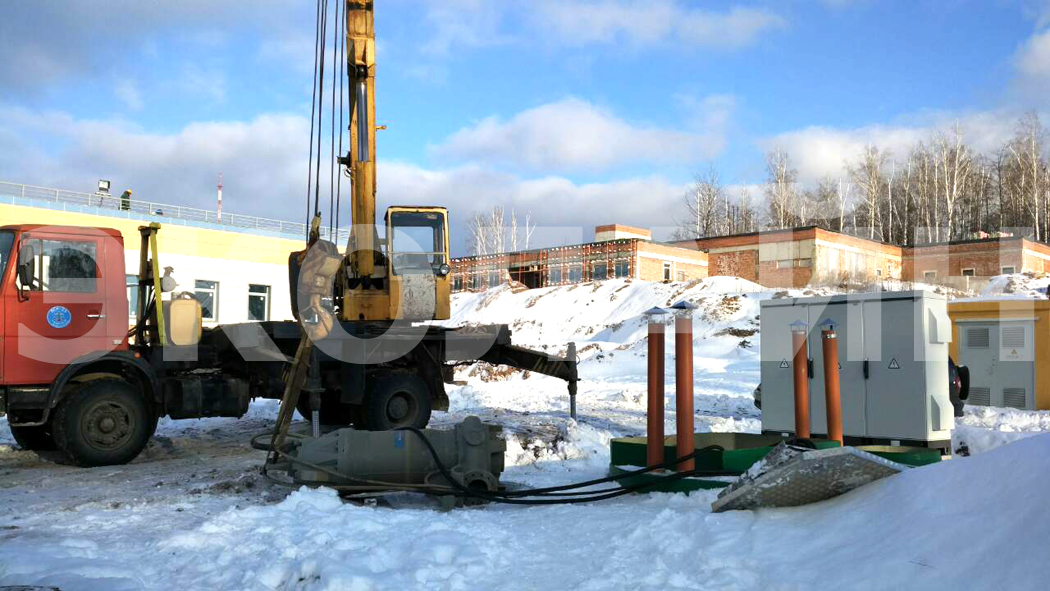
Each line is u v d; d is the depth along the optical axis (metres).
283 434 7.75
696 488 6.23
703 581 3.73
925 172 66.94
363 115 11.56
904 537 3.70
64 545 4.97
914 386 8.62
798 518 4.58
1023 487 3.55
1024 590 2.90
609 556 4.30
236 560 4.53
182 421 13.53
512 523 5.41
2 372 8.46
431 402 11.20
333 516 5.37
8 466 8.82
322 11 11.80
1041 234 62.53
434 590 3.83
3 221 19.08
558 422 11.89
